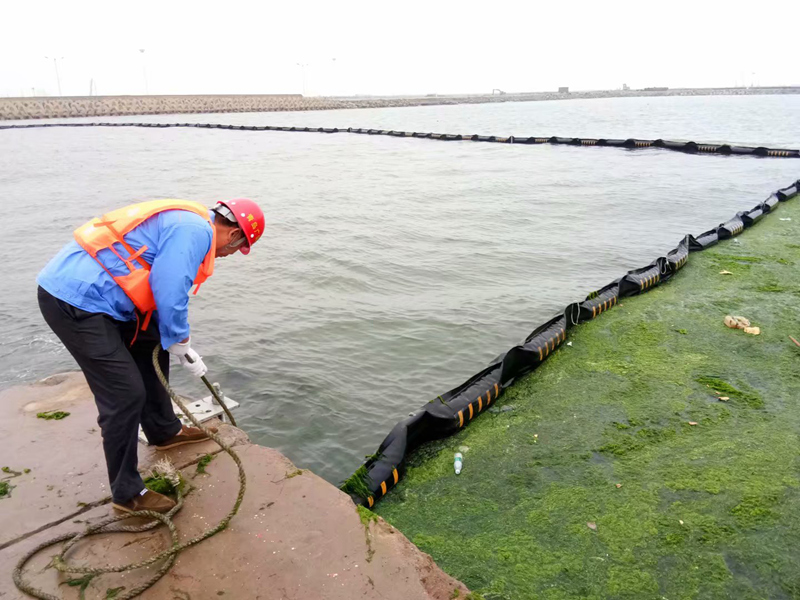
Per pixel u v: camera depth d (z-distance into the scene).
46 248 11.74
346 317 8.07
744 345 6.57
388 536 3.00
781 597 3.33
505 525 4.02
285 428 5.54
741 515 3.95
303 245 11.56
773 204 14.24
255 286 9.30
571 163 24.11
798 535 3.75
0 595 2.62
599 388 5.79
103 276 2.83
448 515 4.17
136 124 50.91
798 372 5.89
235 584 2.68
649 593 3.40
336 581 2.71
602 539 3.83
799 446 4.66
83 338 2.81
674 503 4.11
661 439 4.88
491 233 12.53
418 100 120.50
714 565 3.57
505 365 5.88
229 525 3.03
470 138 35.44
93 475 3.43
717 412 5.23
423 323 7.86
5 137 39.97
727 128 43.50
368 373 6.55
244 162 25.77
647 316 7.61
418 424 4.98
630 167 22.55
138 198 17.27
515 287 9.21
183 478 3.40
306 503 3.21
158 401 3.55
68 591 2.65
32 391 4.38
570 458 4.71
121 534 2.99
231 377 6.43
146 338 3.34
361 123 58.25
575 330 7.26
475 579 3.54
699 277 9.20
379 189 18.19
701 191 17.11
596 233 12.47
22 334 7.52
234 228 3.15
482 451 4.91
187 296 2.92
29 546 2.90
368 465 4.55
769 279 8.91
